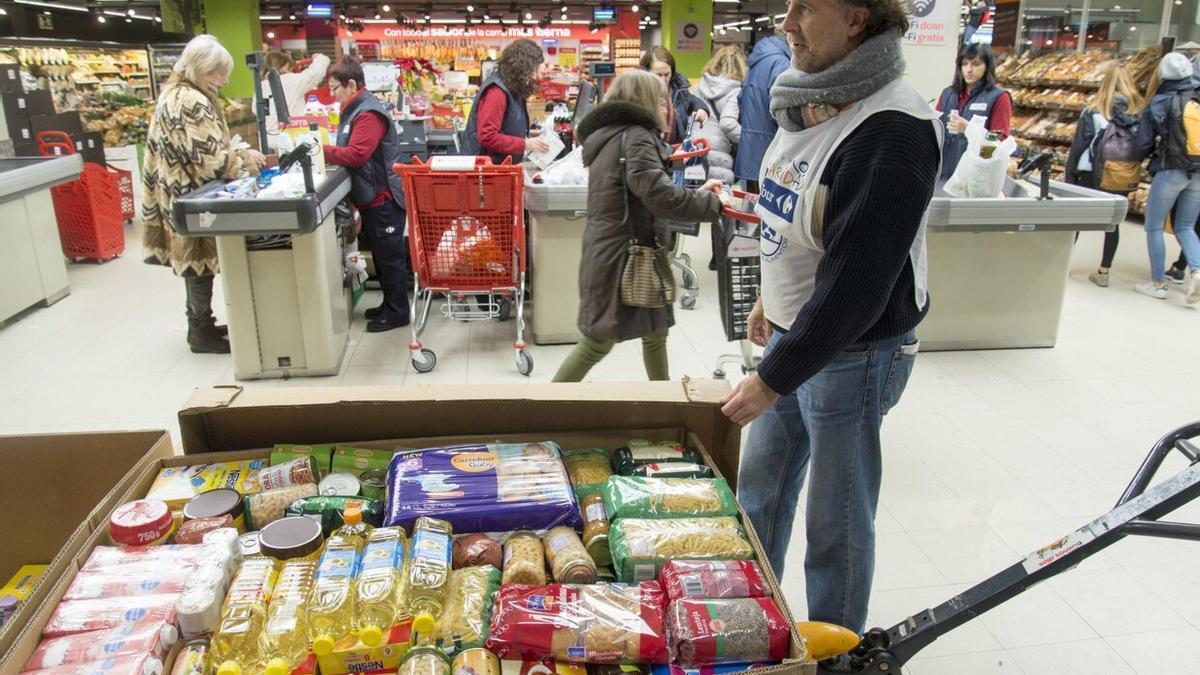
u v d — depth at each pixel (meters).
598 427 1.62
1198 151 4.84
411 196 3.62
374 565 1.20
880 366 1.59
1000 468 3.03
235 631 1.11
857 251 1.32
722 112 5.27
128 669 1.02
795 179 1.48
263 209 3.31
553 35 20.97
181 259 3.85
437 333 4.48
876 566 2.43
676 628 1.14
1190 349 4.30
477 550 1.30
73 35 14.98
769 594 1.22
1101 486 2.91
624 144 2.68
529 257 4.91
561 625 1.14
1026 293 4.18
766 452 1.87
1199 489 1.18
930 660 2.05
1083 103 8.24
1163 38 7.89
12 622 1.08
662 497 1.40
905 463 3.06
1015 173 4.46
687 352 4.19
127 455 1.56
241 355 3.77
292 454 1.51
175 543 1.30
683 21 17.55
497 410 1.57
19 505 1.56
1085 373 3.96
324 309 3.78
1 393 3.63
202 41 3.81
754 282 2.97
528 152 4.42
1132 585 2.34
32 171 4.57
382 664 1.12
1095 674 2.00
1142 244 6.62
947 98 4.97
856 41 1.38
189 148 3.76
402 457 1.47
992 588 1.36
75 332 4.43
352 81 4.20
